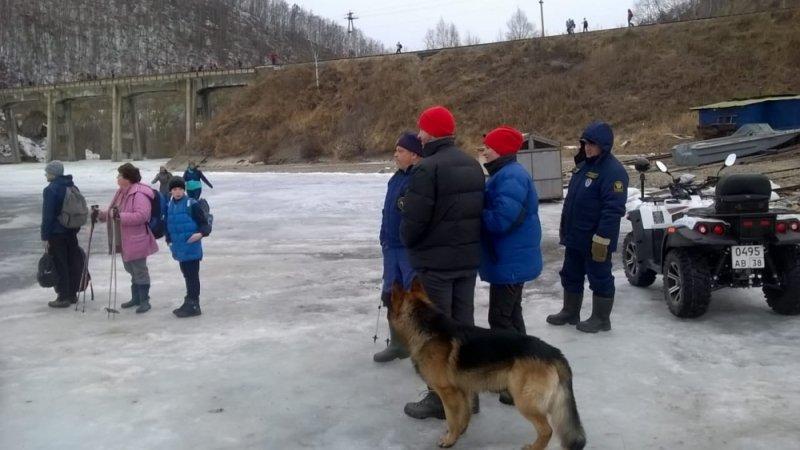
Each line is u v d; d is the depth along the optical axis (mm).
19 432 4668
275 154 53750
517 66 51781
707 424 4527
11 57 146250
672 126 38562
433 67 54844
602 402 4945
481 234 5230
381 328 7109
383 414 4902
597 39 50906
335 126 53812
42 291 9477
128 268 8039
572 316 6910
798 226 6586
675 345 6148
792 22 44281
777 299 6887
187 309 7758
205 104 70312
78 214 8289
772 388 5090
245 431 4641
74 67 154000
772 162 22641
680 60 45000
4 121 101062
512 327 5559
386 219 6000
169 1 192875
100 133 99000
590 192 6406
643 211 8148
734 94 41000
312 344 6598
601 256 6285
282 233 14773
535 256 5367
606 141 6293
